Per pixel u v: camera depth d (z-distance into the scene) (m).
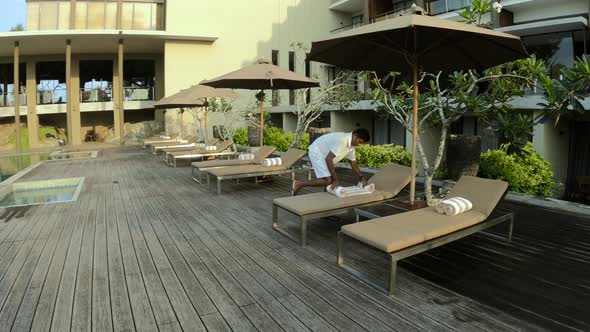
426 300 2.73
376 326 2.41
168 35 18.83
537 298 2.75
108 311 2.62
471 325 2.40
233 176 6.48
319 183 5.04
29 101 21.41
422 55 4.46
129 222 4.85
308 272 3.23
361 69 4.77
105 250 3.83
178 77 19.78
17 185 7.91
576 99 4.25
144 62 23.75
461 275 3.14
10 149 20.86
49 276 3.21
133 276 3.19
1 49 20.28
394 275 2.78
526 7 12.98
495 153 7.02
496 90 5.50
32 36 17.94
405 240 2.85
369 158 9.56
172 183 7.76
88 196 6.54
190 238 4.18
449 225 3.20
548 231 4.27
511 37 3.58
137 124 22.34
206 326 2.42
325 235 4.23
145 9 19.77
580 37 11.45
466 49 4.25
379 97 6.41
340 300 2.75
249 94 19.81
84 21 19.06
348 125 15.72
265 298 2.79
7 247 3.94
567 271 3.21
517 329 2.36
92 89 22.00
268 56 21.28
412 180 4.35
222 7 20.30
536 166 6.61
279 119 20.80
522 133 5.19
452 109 5.60
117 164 11.20
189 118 19.92
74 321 2.50
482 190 3.82
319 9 22.27
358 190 4.46
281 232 4.31
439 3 14.81
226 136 15.78
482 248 3.76
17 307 2.69
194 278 3.14
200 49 20.06
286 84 7.74
